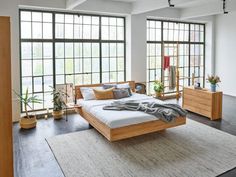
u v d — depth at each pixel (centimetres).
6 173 209
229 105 710
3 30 196
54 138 448
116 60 734
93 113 465
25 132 482
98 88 619
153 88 802
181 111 461
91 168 333
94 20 681
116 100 559
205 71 931
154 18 786
